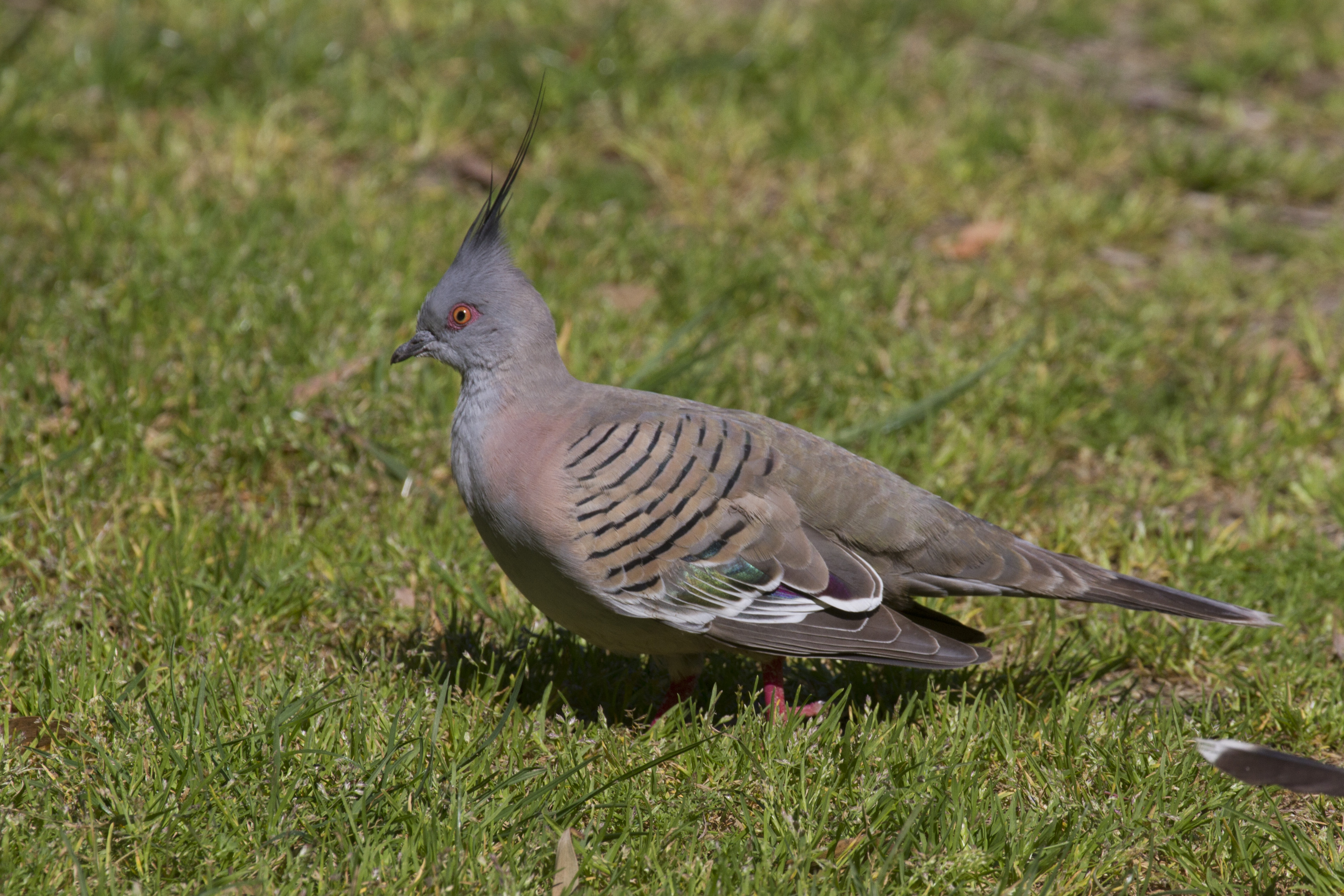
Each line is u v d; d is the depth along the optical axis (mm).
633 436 7699
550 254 13141
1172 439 11328
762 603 7668
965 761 7504
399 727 7562
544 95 15773
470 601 9234
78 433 10289
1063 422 11516
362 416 10703
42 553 9258
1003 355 11477
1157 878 6859
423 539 9781
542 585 7824
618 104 16031
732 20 17828
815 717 7977
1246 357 12508
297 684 7816
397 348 8922
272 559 9289
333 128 15156
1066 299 13148
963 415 11500
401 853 6551
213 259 12195
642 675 8789
